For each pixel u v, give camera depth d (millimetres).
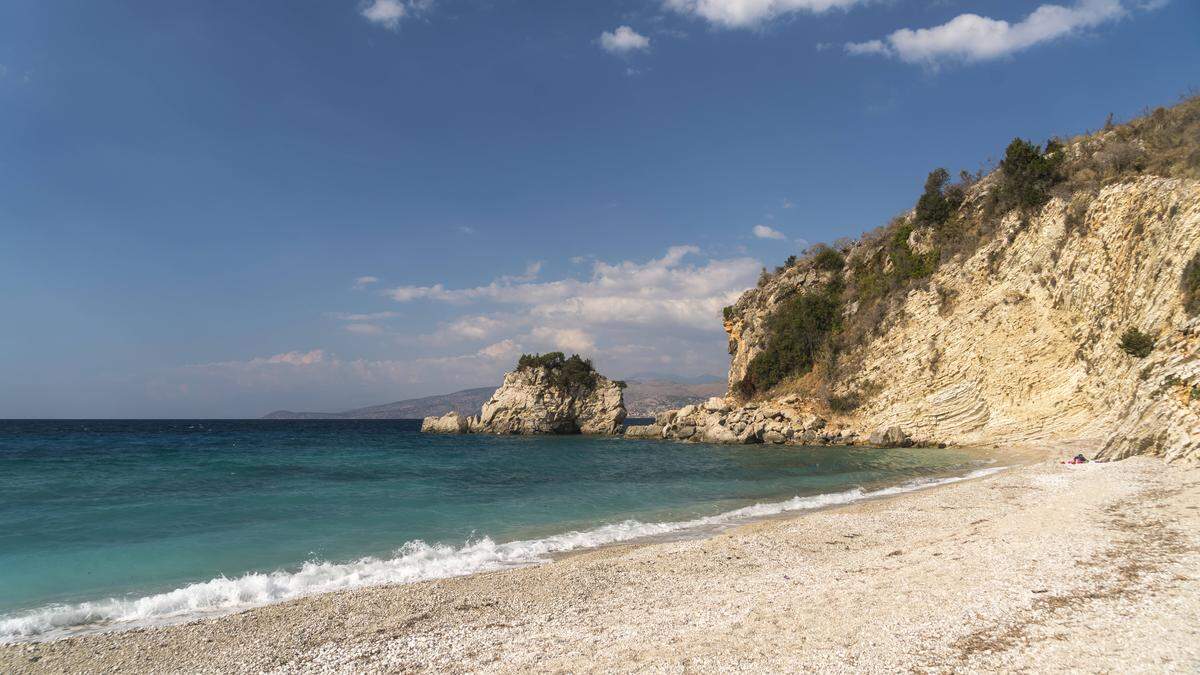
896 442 52375
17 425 162000
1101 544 13148
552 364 98312
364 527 22719
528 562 17562
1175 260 35312
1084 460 29312
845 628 9867
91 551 18891
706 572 15312
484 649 10570
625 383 99688
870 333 62594
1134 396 28312
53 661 10797
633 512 25812
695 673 8656
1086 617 9133
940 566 13102
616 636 10617
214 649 11180
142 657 10898
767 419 65000
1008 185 55281
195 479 35969
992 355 50719
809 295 72375
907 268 62656
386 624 12203
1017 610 9766
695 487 33312
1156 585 10148
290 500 28562
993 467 35375
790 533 19109
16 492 30328
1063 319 47000
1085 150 51562
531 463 48906
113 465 44000
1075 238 46938
